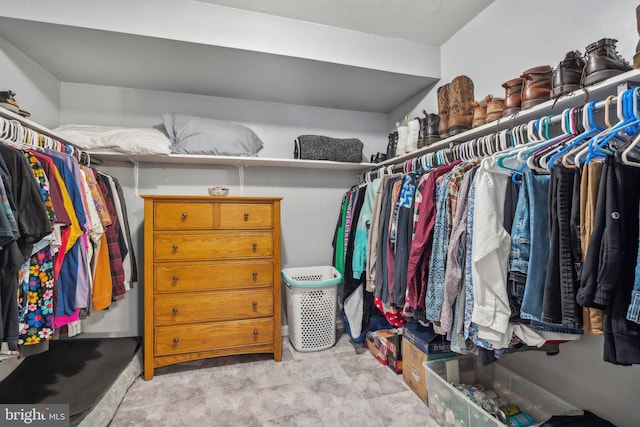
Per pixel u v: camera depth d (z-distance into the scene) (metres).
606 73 0.96
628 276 0.77
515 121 1.32
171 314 1.82
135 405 1.54
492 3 1.68
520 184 1.08
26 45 1.61
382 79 2.09
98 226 1.46
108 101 2.13
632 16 1.10
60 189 1.20
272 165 2.40
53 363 1.68
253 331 1.96
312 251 2.61
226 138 2.12
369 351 2.15
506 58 1.60
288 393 1.64
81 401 1.33
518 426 1.28
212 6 1.66
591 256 0.78
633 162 0.78
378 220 1.79
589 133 0.87
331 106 2.58
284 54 1.77
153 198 1.79
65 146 1.57
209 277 1.88
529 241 0.99
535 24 1.45
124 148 1.88
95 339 2.00
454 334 1.15
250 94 2.32
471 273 1.08
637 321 0.71
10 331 0.94
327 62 1.86
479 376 1.60
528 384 1.44
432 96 2.17
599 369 1.21
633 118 0.78
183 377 1.81
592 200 0.82
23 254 1.00
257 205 1.97
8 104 1.28
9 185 0.95
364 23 1.85
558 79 1.10
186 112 2.28
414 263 1.35
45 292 1.11
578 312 0.86
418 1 1.66
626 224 0.78
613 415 1.17
